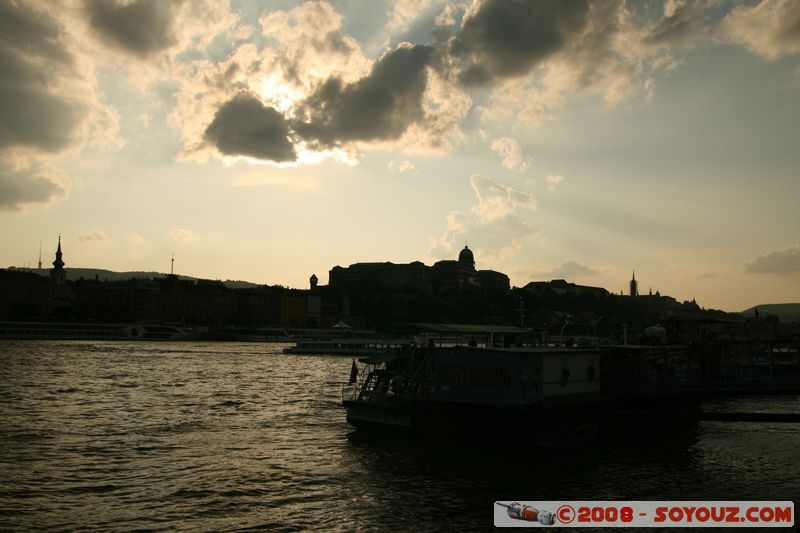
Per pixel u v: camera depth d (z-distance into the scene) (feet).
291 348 634.43
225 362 472.44
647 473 132.46
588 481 125.49
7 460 136.87
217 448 153.38
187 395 256.93
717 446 161.58
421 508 108.47
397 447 155.84
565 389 167.02
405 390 174.19
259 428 181.16
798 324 653.30
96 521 100.42
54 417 193.57
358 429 178.60
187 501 111.24
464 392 164.76
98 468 132.16
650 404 181.06
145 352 586.86
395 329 227.61
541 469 134.82
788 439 171.53
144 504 109.19
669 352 189.26
